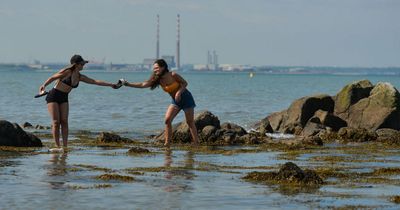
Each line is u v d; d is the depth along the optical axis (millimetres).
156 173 23016
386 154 30281
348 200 18422
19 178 21344
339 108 45906
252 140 35438
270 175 21719
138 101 90688
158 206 17453
